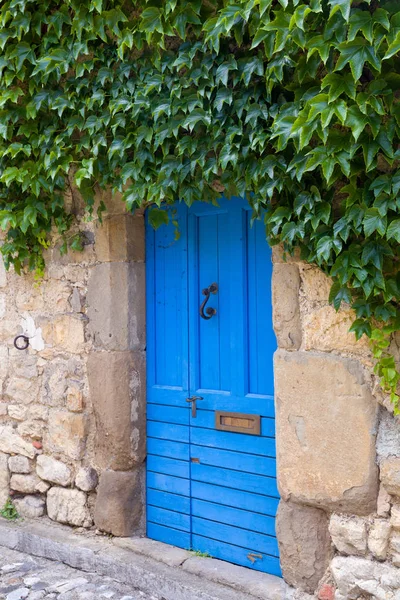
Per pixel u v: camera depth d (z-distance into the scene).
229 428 3.26
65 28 3.41
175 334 3.52
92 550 3.49
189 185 3.02
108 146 3.37
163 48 2.96
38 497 3.96
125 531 3.58
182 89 2.93
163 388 3.56
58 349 3.81
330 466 2.67
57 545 3.61
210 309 3.34
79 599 3.16
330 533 2.72
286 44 2.46
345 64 2.26
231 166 2.84
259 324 3.16
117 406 3.56
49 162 3.45
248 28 2.70
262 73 2.62
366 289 2.40
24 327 3.99
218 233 3.32
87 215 3.65
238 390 3.23
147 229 3.63
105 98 3.32
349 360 2.62
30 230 3.80
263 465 3.14
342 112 2.27
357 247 2.44
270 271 3.12
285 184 2.60
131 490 3.60
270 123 2.69
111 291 3.57
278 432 2.84
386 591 2.56
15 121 3.60
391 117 2.29
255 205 2.73
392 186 2.31
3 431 4.09
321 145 2.43
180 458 3.48
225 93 2.75
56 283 3.82
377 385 2.56
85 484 3.67
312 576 2.77
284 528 2.84
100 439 3.63
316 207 2.53
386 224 2.32
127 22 3.19
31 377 3.95
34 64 3.45
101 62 3.32
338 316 2.65
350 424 2.62
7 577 3.44
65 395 3.77
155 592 3.20
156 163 3.10
